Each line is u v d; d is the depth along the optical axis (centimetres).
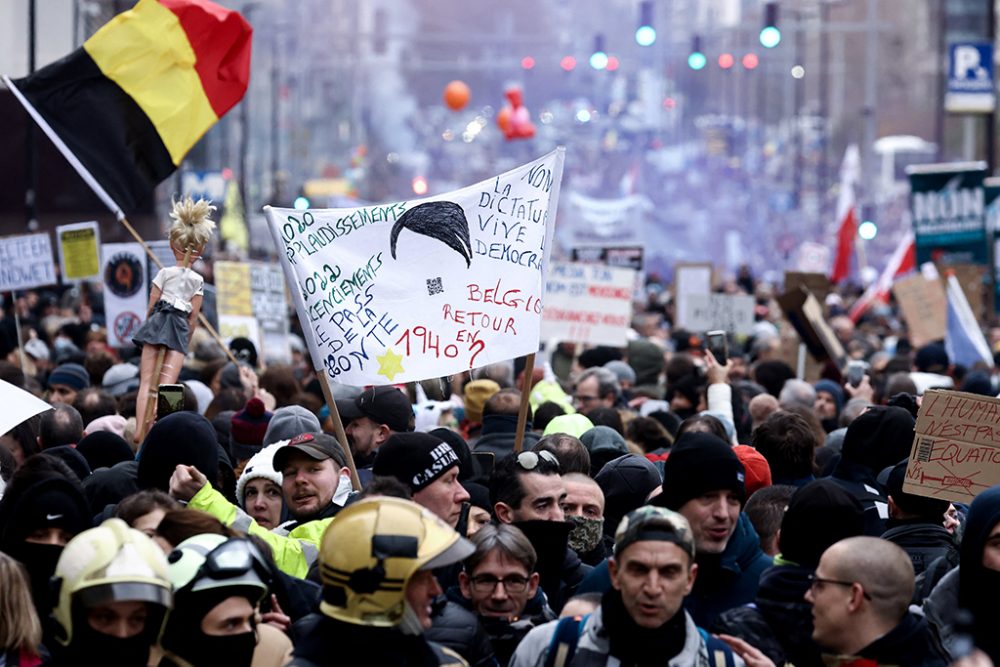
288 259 1372
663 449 1841
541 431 1944
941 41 10369
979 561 1072
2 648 975
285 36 16700
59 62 2025
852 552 973
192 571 898
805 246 6906
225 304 3030
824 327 3000
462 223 1406
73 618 855
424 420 2272
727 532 1147
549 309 3042
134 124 2034
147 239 6281
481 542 1106
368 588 867
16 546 1084
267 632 990
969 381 2525
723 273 11869
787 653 1060
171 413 1382
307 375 3103
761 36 7569
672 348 4203
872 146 12481
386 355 1377
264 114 16050
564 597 1227
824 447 1825
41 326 3828
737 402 2239
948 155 14538
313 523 1274
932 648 1087
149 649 877
